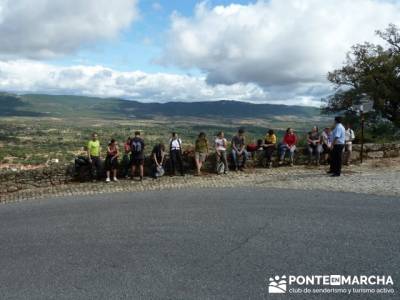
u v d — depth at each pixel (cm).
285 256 663
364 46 3616
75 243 765
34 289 580
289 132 1700
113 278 605
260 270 615
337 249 685
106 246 741
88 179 1534
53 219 949
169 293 551
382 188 1152
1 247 762
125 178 1541
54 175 1484
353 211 918
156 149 1556
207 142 1582
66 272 633
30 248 750
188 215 930
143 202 1094
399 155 1825
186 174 1579
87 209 1038
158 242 751
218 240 750
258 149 1681
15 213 1040
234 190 1215
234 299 531
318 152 1666
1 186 1402
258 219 875
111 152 1495
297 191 1160
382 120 3238
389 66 3403
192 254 686
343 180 1302
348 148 1639
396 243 705
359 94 3447
